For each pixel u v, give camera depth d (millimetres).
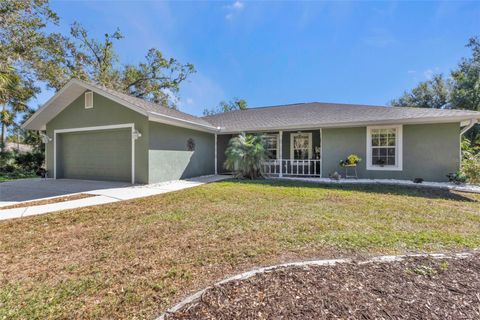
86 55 19250
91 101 10047
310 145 12617
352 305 1851
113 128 9625
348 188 7844
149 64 21984
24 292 2176
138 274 2477
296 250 2986
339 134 10344
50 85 16859
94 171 10250
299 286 2125
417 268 2420
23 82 15305
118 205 5582
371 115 10102
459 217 4398
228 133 12828
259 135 11344
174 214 4738
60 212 4984
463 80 19719
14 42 13609
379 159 9750
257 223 4094
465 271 2361
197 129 11492
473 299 1915
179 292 2154
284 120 12008
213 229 3816
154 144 9250
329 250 2977
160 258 2828
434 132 8875
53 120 10953
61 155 11023
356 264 2531
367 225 3928
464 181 8219
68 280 2381
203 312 1816
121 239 3451
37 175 12844
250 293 2043
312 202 5730
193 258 2811
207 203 5695
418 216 4477
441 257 2682
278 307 1844
